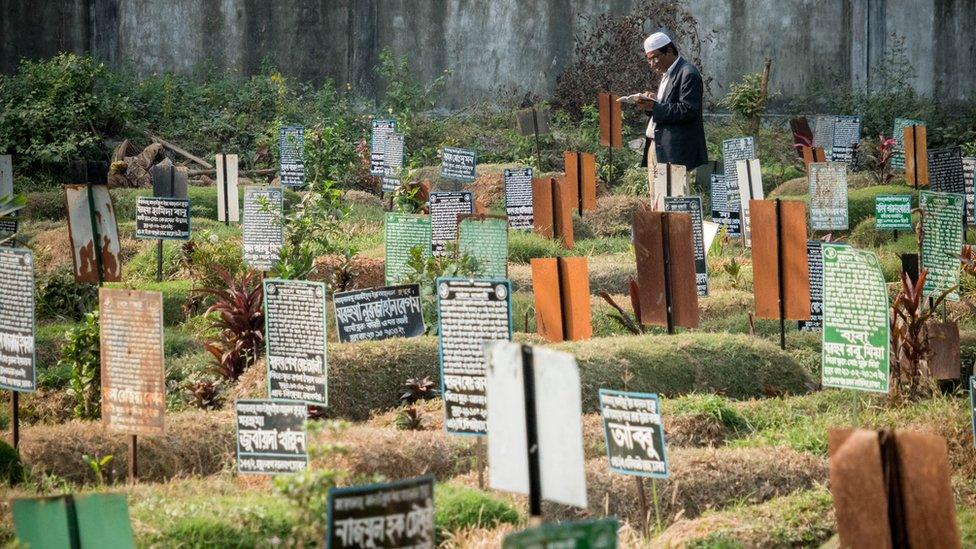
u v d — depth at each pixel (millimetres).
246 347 9008
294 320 7105
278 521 5273
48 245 14180
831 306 7078
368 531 3939
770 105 26188
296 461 5898
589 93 25016
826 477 6660
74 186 9398
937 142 24062
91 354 8414
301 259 10742
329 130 18156
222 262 12141
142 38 26344
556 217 14078
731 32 26297
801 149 21234
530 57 26625
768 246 9180
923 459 3818
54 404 8758
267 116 24547
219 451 6973
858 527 3906
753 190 13031
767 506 6160
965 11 26078
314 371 7082
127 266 13164
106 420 6316
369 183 20016
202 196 18312
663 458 5648
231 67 26594
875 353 6984
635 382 8461
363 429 6965
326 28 26672
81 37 26094
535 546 3336
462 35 26703
